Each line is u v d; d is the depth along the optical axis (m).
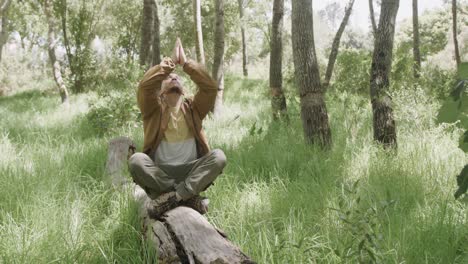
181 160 4.27
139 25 27.31
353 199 4.85
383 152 6.63
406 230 4.14
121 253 4.22
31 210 4.85
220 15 12.63
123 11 26.92
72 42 25.42
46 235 4.27
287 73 18.50
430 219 4.36
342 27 13.18
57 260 3.91
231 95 18.69
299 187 5.53
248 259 3.43
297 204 4.96
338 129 8.86
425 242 3.95
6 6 15.65
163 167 4.26
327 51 25.59
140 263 4.02
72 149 7.93
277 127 9.49
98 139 9.41
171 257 3.63
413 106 8.03
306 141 7.54
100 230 4.64
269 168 6.46
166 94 4.30
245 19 26.55
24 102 20.16
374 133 7.16
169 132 4.31
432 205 4.78
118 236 4.51
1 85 29.92
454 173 5.60
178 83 4.29
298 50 7.50
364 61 16.03
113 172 5.89
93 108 11.29
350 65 16.53
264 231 4.31
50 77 31.91
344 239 4.06
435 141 7.00
